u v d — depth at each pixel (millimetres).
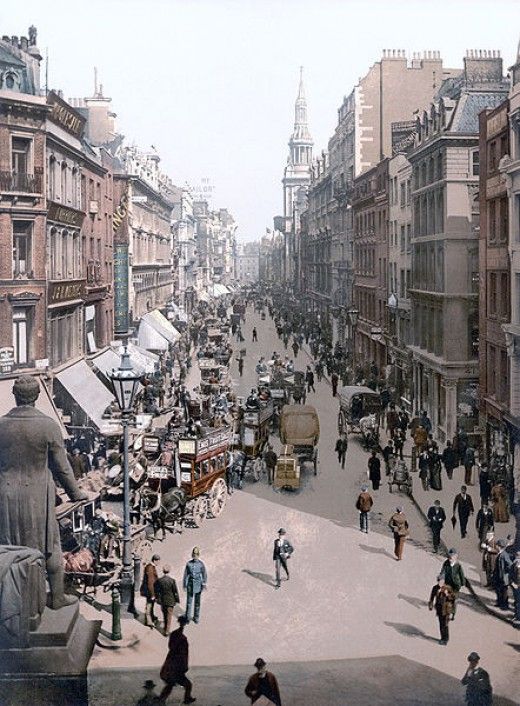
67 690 8125
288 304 129250
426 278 41562
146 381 41125
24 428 8609
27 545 8688
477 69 40750
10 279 28250
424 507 26547
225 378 51531
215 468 25547
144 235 61344
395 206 51562
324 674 14375
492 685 13898
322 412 45750
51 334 31234
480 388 33031
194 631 16672
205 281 152125
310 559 21328
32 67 30859
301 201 155375
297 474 28531
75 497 8922
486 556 19562
